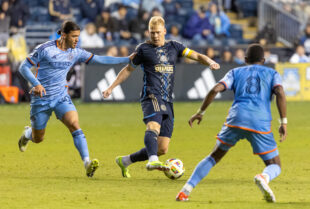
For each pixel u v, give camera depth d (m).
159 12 96.56
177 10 105.00
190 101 84.88
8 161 36.09
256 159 36.72
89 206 22.69
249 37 110.38
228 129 23.61
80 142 29.95
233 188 26.86
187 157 38.19
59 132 54.22
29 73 29.30
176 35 97.81
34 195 25.02
